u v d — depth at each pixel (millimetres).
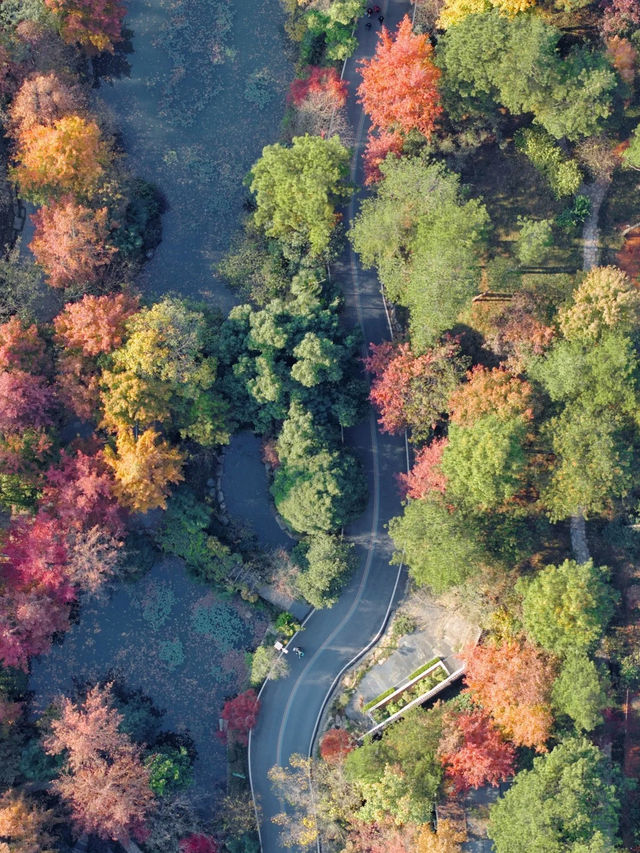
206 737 97125
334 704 95562
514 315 89500
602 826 81875
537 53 83188
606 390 84062
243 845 93438
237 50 99438
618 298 82875
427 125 88375
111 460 87750
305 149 89375
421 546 86500
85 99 95000
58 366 88562
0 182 94688
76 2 91125
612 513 89625
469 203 86250
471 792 89625
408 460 96188
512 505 88500
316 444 91625
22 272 92625
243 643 97438
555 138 91125
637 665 88312
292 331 90625
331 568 91375
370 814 87250
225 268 95188
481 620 90500
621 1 85750
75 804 90062
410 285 87562
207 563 95312
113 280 94688
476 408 85812
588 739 86125
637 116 90938
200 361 90750
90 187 90375
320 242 90562
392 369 88438
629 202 91312
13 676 95625
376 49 96312
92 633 97688
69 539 87125
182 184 98750
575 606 82375
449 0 88375
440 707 90875
